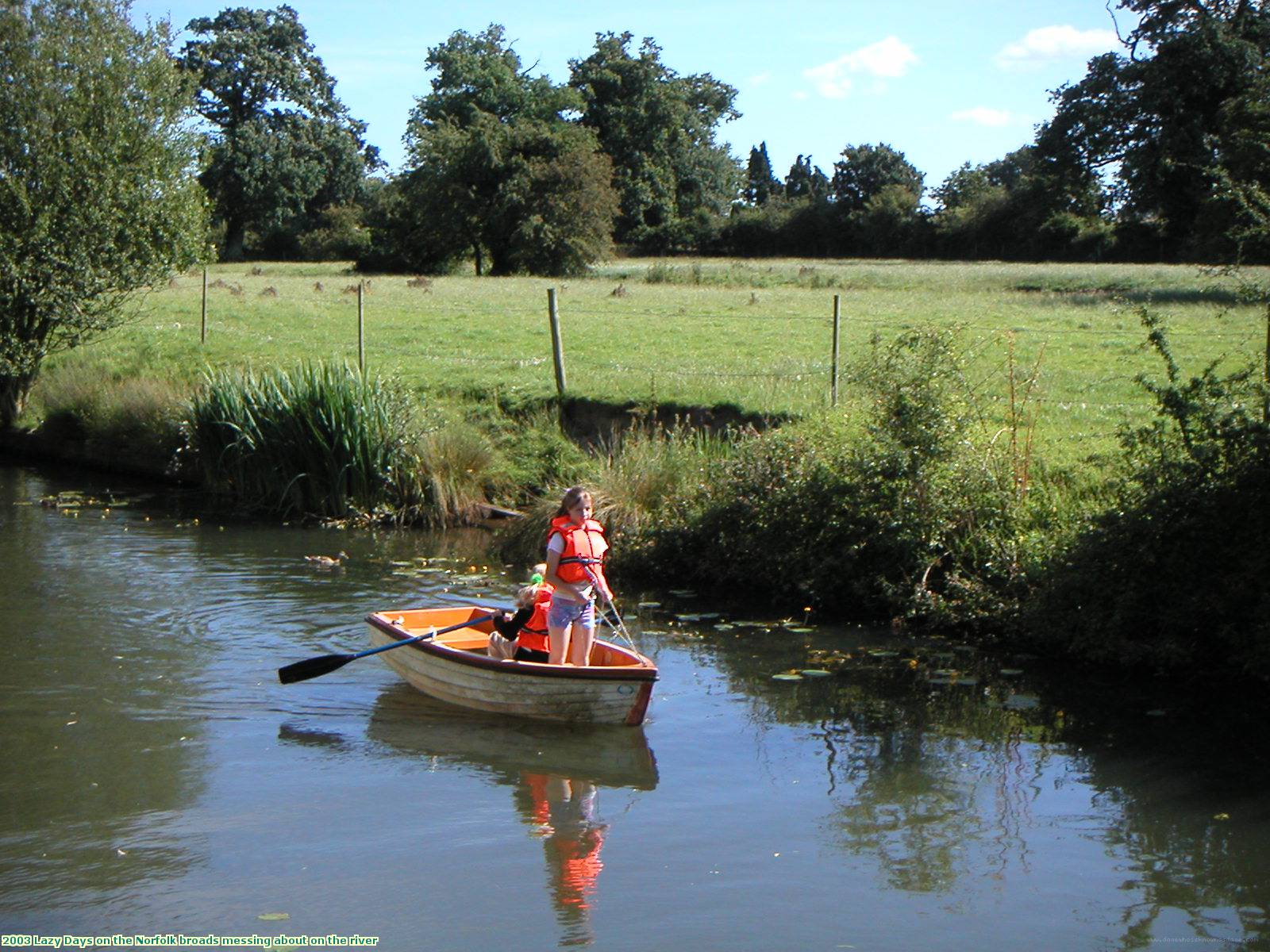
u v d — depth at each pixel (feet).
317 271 211.61
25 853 21.58
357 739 27.50
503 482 52.47
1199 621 31.19
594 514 43.98
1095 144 165.99
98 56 68.90
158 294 111.55
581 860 21.44
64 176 67.56
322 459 53.67
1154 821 22.97
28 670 31.94
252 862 21.31
